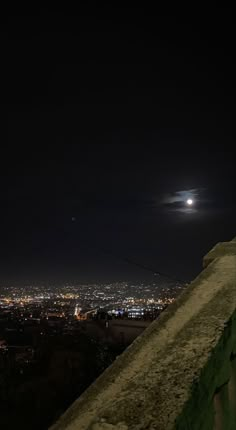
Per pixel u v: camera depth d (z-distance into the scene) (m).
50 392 11.77
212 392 1.47
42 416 10.36
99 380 1.50
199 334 1.61
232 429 1.72
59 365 13.42
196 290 1.99
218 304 1.81
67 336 16.16
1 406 10.67
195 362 1.45
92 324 20.81
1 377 12.01
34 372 13.55
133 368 1.51
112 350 15.32
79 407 1.41
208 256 2.46
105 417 1.28
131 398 1.34
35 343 17.22
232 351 1.76
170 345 1.58
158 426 1.20
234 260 2.28
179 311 1.82
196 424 1.32
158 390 1.34
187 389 1.32
